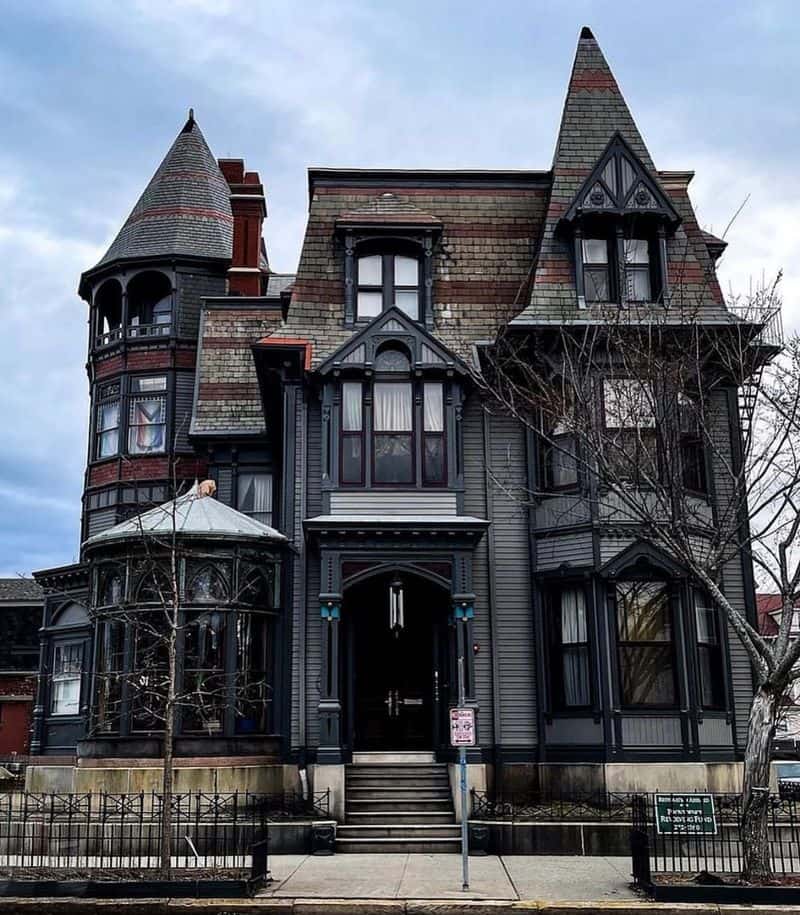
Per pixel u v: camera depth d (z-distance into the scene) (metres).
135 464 31.34
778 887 14.17
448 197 25.94
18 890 14.66
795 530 16.09
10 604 42.69
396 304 24.62
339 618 21.47
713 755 21.36
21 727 41.44
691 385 21.47
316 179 25.83
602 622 21.48
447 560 21.78
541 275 23.78
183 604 21.11
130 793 19.73
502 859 18.03
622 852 18.48
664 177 26.38
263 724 21.70
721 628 22.27
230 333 27.73
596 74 25.88
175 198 33.91
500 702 22.22
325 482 22.48
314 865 17.33
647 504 21.03
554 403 19.92
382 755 22.45
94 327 33.72
